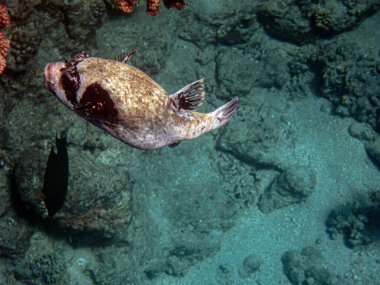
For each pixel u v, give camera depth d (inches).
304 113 510.6
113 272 368.5
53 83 84.2
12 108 273.9
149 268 428.8
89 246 365.7
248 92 492.7
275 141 484.7
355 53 483.5
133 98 88.0
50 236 333.4
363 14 485.4
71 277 351.3
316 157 489.7
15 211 298.5
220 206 468.4
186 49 474.9
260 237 484.1
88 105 84.9
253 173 498.3
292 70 516.4
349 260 456.4
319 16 478.9
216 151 489.4
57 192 126.0
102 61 89.0
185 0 446.0
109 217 312.7
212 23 463.2
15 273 323.6
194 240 456.8
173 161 460.4
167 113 94.0
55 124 290.5
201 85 98.0
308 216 481.7
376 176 474.9
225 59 484.7
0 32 202.2
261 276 466.3
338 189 478.3
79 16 291.4
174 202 451.5
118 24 381.4
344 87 486.6
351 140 489.4
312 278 448.5
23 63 253.6
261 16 498.3
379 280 442.0
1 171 283.4
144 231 414.0
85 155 314.3
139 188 425.4
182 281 464.1
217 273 466.9
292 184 469.4
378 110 478.6
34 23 247.0
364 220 456.8
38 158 268.5
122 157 353.1
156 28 411.8
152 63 406.6
